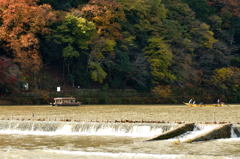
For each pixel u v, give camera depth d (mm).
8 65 199750
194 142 83938
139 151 76062
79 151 76875
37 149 79375
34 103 199750
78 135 97312
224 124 91188
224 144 81750
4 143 87125
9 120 113438
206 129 94625
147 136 93938
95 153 74188
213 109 169625
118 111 154875
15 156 72438
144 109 168000
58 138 92938
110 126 100000
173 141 86000
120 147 80438
